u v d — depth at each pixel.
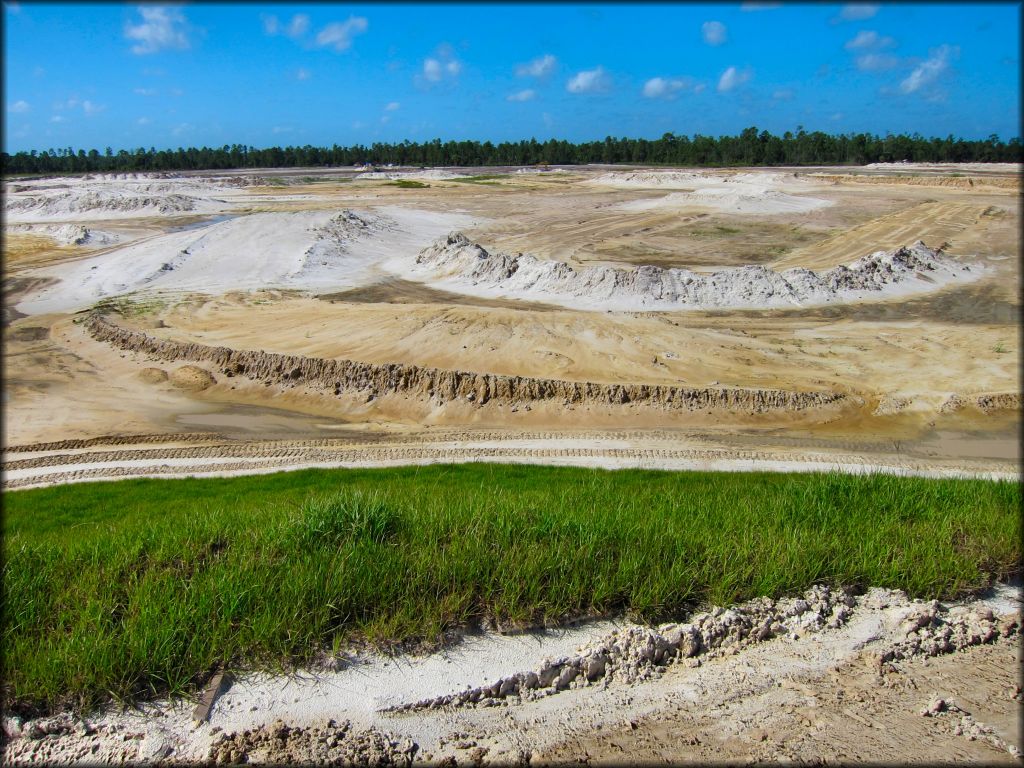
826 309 32.31
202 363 26.58
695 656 7.48
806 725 6.52
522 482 15.48
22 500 15.33
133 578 8.06
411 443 20.22
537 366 24.72
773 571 8.52
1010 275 37.75
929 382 24.14
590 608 7.89
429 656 7.19
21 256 44.47
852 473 14.73
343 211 50.19
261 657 7.05
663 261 42.41
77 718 6.41
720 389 22.55
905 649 7.64
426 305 30.94
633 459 18.45
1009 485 12.42
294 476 16.81
